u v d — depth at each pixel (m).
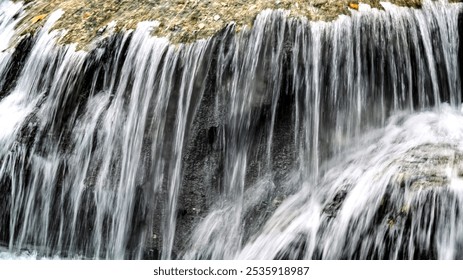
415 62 5.15
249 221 4.97
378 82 5.09
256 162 5.02
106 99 5.24
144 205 5.10
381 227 4.52
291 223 4.79
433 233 4.44
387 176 4.61
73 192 5.22
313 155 5.00
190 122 5.07
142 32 5.26
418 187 4.50
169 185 5.08
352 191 4.69
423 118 5.07
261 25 5.07
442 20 5.23
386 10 5.15
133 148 5.13
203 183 5.06
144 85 5.16
